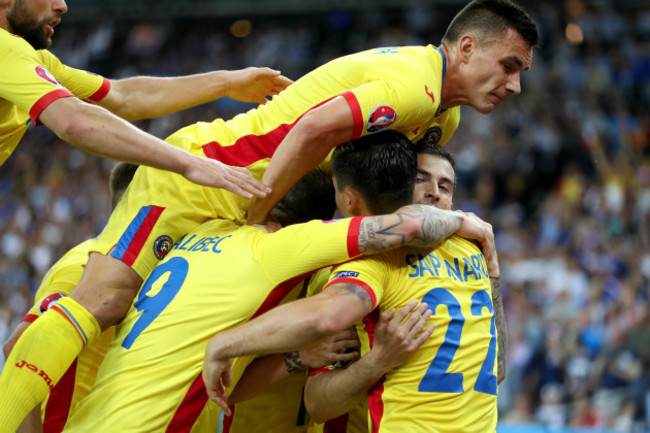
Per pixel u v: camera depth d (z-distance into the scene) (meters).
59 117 3.06
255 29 18.70
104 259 3.29
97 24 19.56
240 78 4.01
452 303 3.02
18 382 3.01
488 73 3.36
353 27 18.03
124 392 3.01
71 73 3.79
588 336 9.50
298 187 3.40
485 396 3.05
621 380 8.97
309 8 18.03
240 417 3.51
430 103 3.22
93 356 3.59
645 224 11.38
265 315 2.82
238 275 3.05
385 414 2.98
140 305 3.17
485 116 14.52
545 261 11.02
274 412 3.53
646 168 13.13
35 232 14.88
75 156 16.36
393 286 2.96
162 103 3.97
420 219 2.92
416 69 3.21
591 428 8.73
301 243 2.96
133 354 3.06
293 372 3.18
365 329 3.08
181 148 3.32
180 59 18.56
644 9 15.95
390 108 3.09
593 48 15.54
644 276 10.27
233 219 3.35
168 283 3.15
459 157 13.84
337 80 3.33
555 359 9.45
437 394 2.95
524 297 10.52
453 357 2.98
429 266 3.03
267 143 3.39
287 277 3.00
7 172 16.64
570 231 11.80
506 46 3.33
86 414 3.06
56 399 3.54
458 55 3.39
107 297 3.21
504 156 13.77
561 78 14.91
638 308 9.62
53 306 3.16
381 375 2.97
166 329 3.05
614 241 11.20
